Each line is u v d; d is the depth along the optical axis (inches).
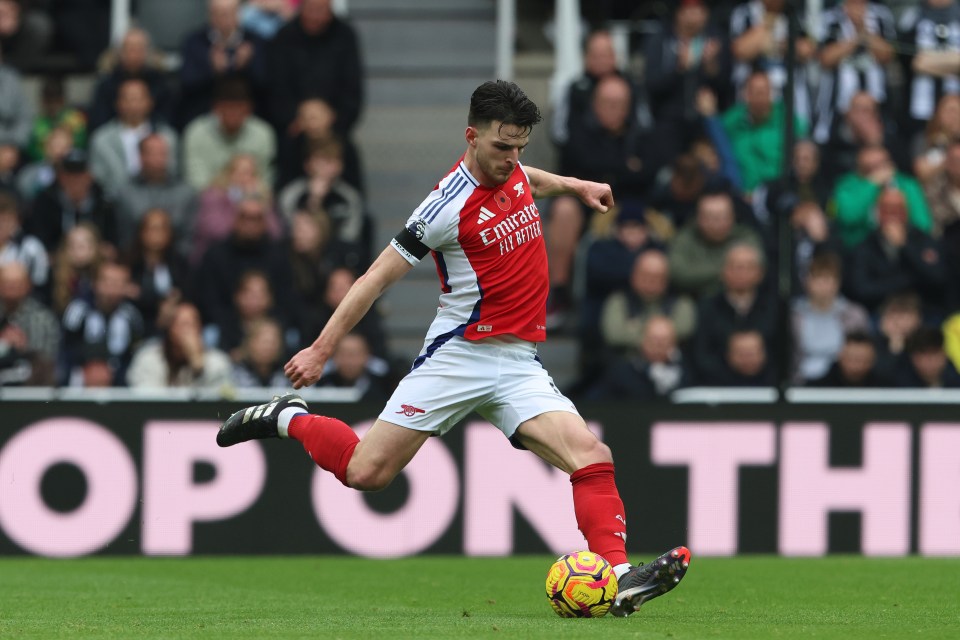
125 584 1034.7
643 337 1352.1
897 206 1465.3
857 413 1284.4
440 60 1811.0
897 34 1653.5
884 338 1395.2
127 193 1525.6
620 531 727.1
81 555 1268.5
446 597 927.0
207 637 652.7
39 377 1347.2
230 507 1279.5
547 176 759.1
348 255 1478.8
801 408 1283.2
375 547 1280.8
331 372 1349.7
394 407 721.0
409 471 1283.2
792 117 1288.1
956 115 1579.7
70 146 1619.1
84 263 1440.7
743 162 1549.0
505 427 726.5
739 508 1282.0
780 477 1283.2
